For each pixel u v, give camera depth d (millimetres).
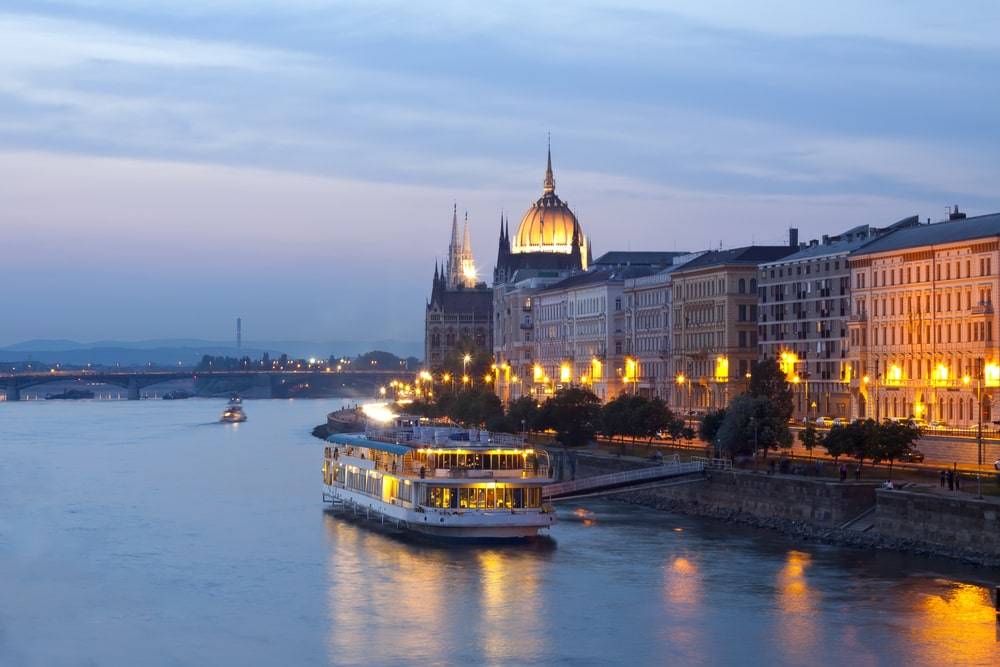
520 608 160250
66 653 145000
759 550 193625
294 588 171875
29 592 171250
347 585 173250
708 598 163500
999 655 140625
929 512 186375
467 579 175750
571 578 175625
